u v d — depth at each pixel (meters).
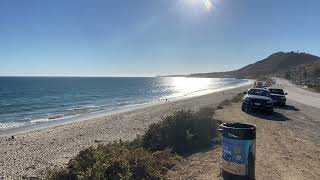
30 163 14.46
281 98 31.81
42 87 124.75
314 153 11.80
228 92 67.88
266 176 8.81
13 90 102.19
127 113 36.34
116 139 20.02
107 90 108.75
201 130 12.75
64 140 20.36
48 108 48.50
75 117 36.03
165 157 10.46
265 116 23.31
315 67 171.88
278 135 15.23
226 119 20.20
